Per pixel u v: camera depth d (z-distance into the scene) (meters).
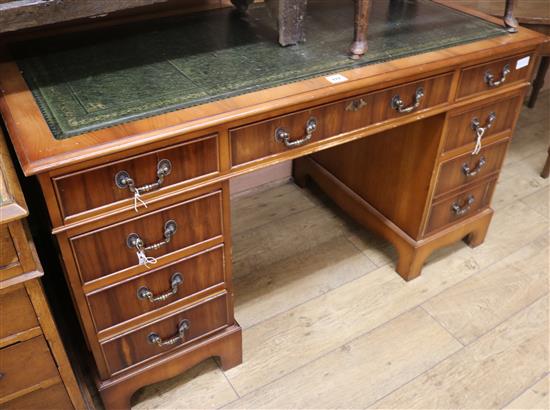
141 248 1.00
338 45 1.21
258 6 1.43
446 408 1.29
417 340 1.46
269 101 0.97
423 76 1.16
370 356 1.41
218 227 1.09
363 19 1.10
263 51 1.17
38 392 1.02
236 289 1.60
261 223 1.88
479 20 1.42
